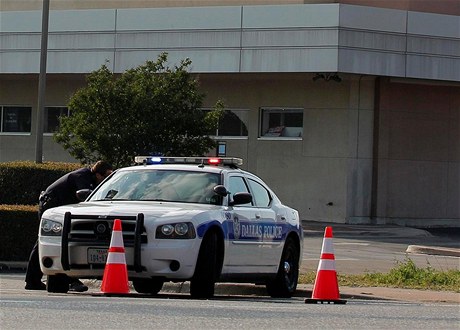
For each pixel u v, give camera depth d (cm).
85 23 5369
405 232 4806
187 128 4075
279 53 4994
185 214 1803
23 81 5788
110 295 1756
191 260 1783
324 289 1830
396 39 4997
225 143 5344
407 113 5281
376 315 1526
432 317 1527
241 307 1584
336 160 5178
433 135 5350
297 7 4956
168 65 5184
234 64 5078
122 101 4025
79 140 4053
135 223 1778
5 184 3778
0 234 2759
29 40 5475
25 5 5734
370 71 4950
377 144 5209
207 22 5134
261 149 5319
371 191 5212
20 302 1571
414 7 5184
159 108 4028
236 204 1955
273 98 5309
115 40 5309
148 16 5247
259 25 5034
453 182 5400
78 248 1808
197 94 4144
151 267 1769
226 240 1883
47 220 1856
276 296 2138
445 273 2577
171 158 2103
